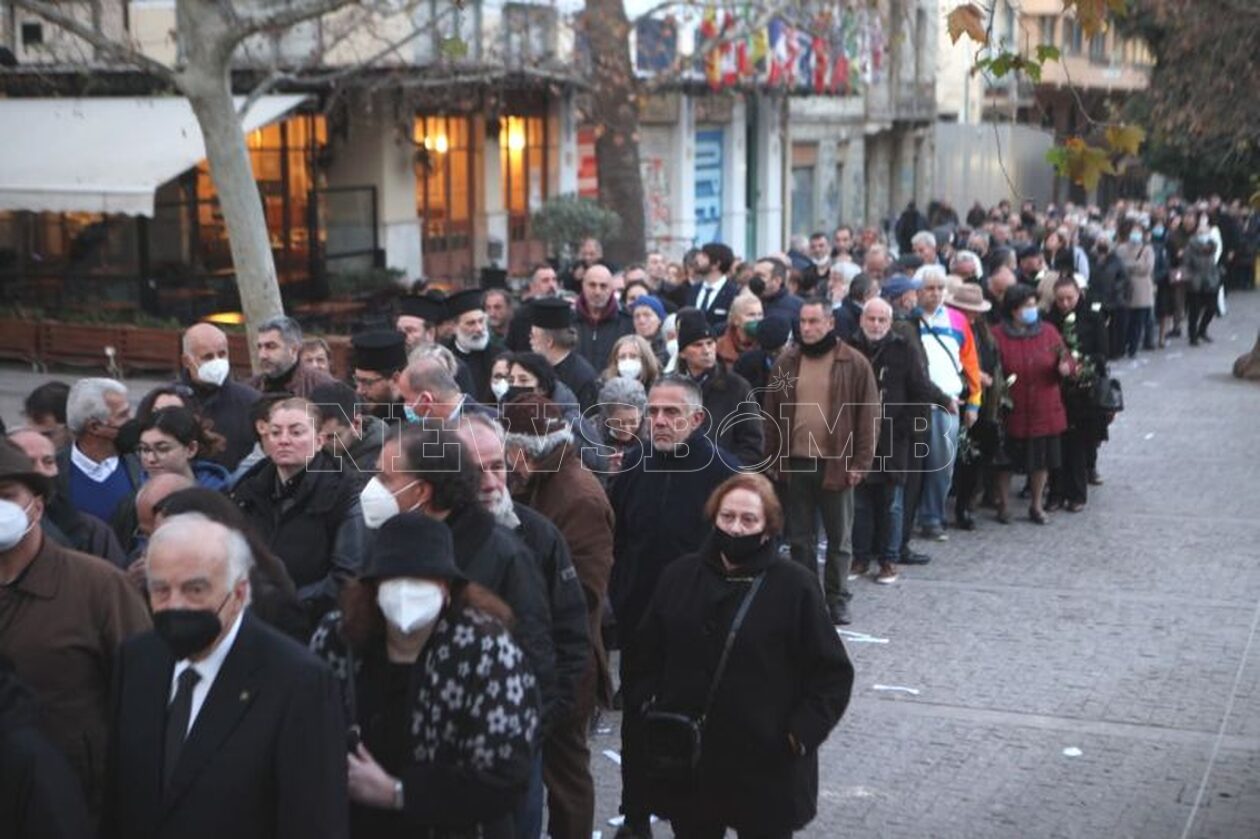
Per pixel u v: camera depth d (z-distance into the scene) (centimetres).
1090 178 792
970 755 856
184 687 441
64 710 539
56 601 542
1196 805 785
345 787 445
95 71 2448
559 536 619
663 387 809
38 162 2284
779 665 616
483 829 489
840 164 4491
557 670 606
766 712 612
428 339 1133
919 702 945
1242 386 2311
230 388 955
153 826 434
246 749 434
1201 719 913
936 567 1280
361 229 2664
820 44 3503
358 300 2497
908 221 3594
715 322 1562
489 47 2525
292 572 655
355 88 2416
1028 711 928
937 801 791
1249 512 1483
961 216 4734
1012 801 791
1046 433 1409
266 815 436
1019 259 2073
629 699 652
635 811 662
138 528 711
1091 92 4878
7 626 537
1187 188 4622
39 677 536
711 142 3700
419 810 459
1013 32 2978
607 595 812
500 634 469
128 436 802
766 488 623
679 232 3538
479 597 477
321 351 1108
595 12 2531
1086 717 916
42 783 437
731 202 3791
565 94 3097
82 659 543
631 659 650
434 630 469
